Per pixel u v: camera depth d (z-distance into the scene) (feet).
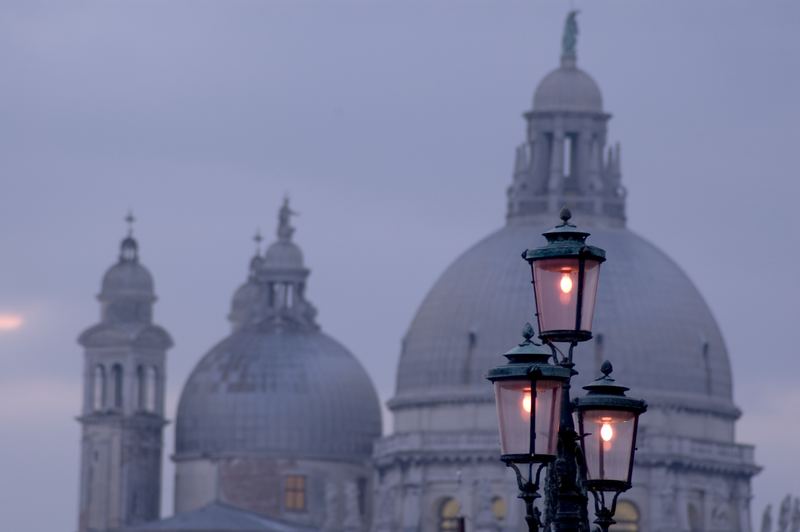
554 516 280.72
